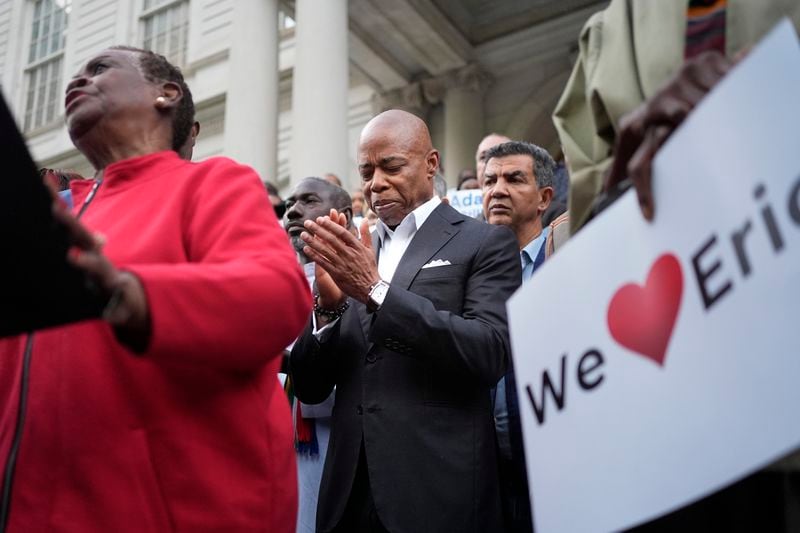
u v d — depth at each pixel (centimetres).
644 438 83
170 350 98
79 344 115
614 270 91
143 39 1264
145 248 118
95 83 136
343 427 182
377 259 212
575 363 94
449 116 1008
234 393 121
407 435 170
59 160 1184
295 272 119
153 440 112
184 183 128
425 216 205
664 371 82
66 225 83
